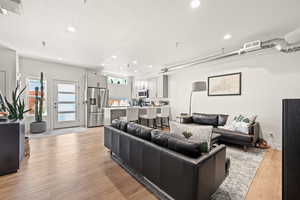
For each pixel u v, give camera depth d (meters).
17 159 2.12
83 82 5.91
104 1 1.80
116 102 6.79
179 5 1.86
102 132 4.77
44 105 4.91
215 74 4.64
